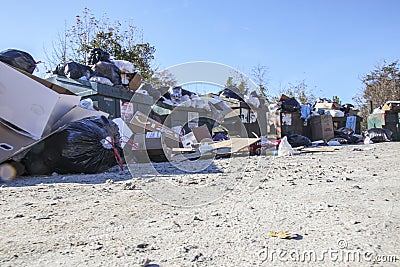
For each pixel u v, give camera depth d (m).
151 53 18.50
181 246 1.54
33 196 2.81
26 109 4.16
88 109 5.19
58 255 1.46
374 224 1.82
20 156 4.30
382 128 12.57
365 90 23.50
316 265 1.32
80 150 4.43
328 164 4.84
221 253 1.45
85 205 2.43
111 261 1.38
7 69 4.10
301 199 2.47
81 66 7.26
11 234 1.76
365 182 3.18
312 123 12.09
